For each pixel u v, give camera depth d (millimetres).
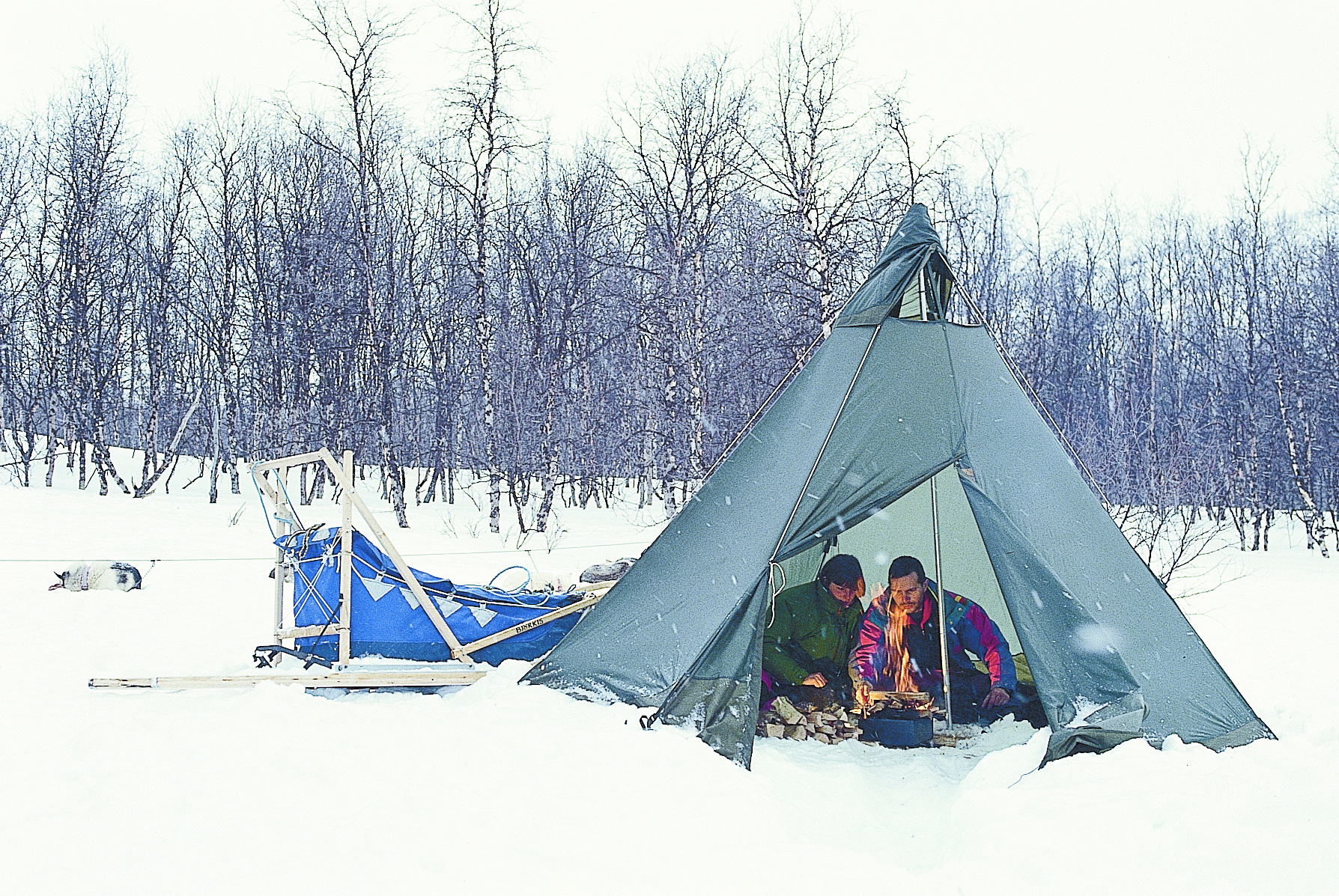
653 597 5484
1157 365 35281
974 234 29109
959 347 6012
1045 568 4938
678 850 3457
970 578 6715
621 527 20750
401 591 6188
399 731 4867
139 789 4039
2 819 3756
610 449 29109
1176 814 3553
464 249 25391
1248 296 28328
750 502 5586
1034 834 3496
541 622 6309
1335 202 29766
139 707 5348
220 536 15109
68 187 24203
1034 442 5762
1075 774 4086
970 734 5754
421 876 3271
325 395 24812
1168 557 14289
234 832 3607
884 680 5895
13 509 16188
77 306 23250
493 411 19797
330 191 27547
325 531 6227
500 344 27234
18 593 9555
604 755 4371
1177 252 37250
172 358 28156
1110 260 38875
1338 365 26766
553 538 17109
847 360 5922
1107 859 3291
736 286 23359
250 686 5801
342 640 6043
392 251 23375
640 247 27328
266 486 6324
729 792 4000
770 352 22469
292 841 3547
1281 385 25203
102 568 9938
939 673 5984
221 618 8867
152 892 3160
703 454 23828
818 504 5234
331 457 6086
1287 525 30016
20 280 26109
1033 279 34594
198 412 31766
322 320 24391
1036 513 5289
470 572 12594
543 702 5145
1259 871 3105
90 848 3479
